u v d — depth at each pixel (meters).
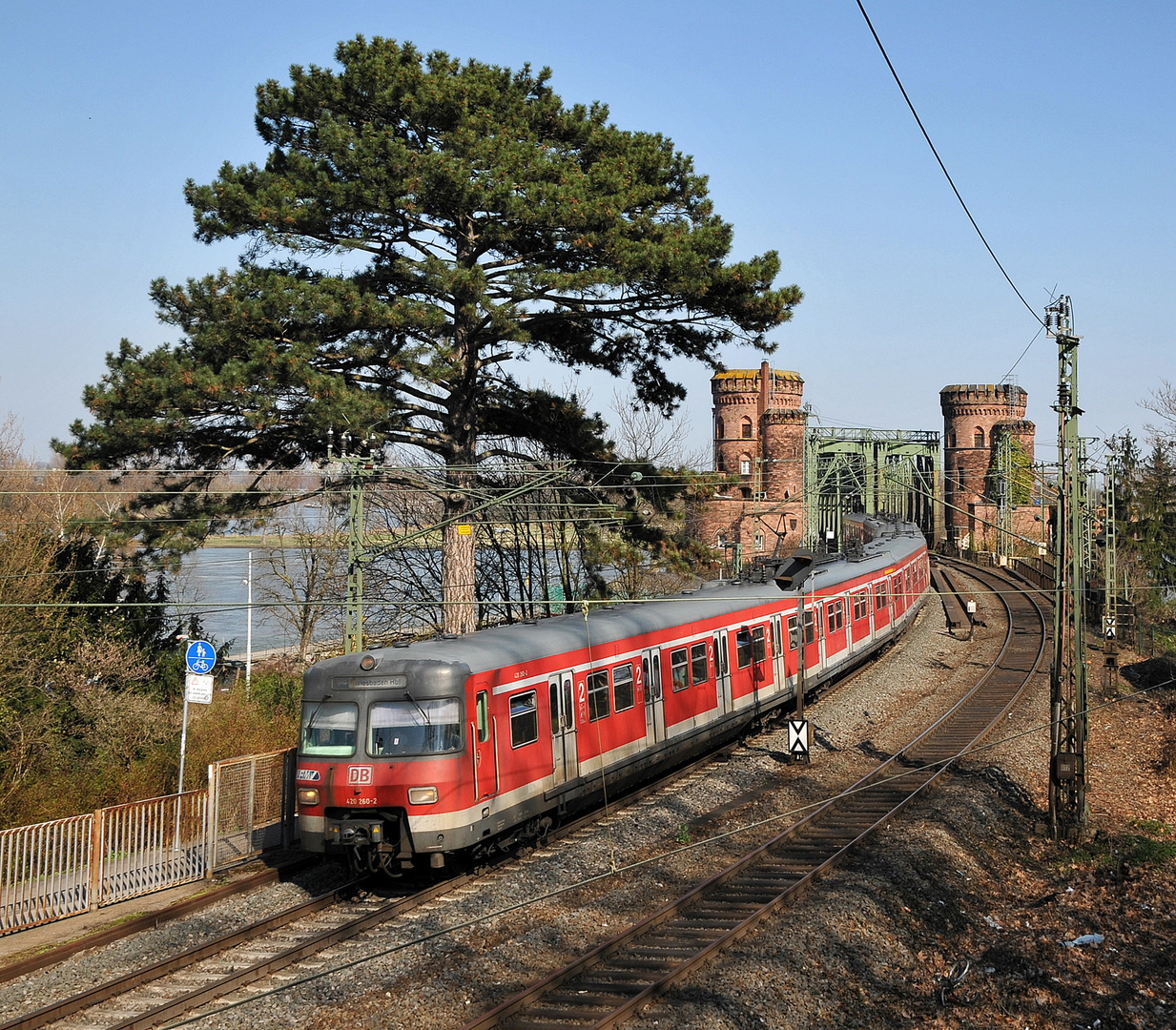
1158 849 18.17
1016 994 11.84
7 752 19.11
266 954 11.93
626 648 18.44
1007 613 44.53
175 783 19.08
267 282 21.84
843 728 25.56
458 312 23.50
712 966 11.62
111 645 22.39
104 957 11.89
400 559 38.53
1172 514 54.22
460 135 22.23
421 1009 10.52
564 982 11.10
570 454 28.53
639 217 23.61
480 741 14.34
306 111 24.05
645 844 16.58
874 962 12.41
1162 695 32.34
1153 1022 11.24
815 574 28.33
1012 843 18.72
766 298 23.14
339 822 13.99
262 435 22.94
